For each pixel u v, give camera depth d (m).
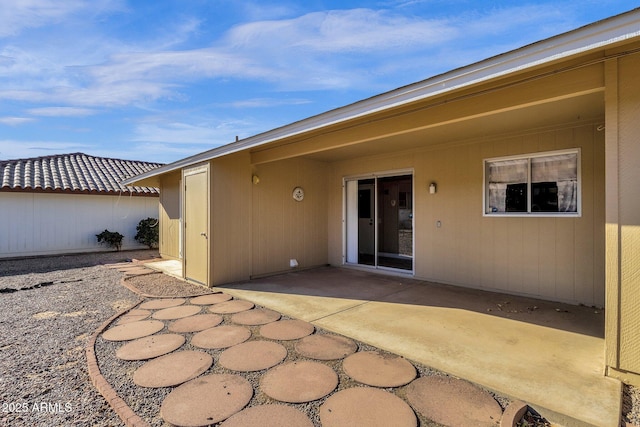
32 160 12.73
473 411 2.38
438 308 4.79
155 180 10.28
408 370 2.98
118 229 12.19
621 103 2.67
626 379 2.72
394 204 9.74
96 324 4.26
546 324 4.09
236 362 3.17
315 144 5.52
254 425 2.25
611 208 2.72
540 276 5.21
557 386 2.68
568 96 3.01
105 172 13.45
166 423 2.28
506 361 3.12
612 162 2.71
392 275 7.18
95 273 7.75
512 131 5.35
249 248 6.86
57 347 3.56
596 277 4.74
